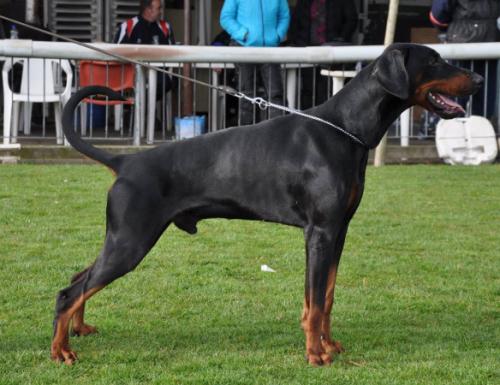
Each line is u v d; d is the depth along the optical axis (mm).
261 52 14656
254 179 6832
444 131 15625
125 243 6703
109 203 6766
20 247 10109
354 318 8070
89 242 10352
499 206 12422
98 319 7941
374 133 6895
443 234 11008
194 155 6859
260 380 6461
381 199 12742
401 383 6406
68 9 19109
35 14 18359
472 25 15344
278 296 8656
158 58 14648
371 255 10078
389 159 15883
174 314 8141
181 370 6680
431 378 6520
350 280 9219
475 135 15547
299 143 6816
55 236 10562
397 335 7559
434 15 15773
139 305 8367
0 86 18438
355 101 6863
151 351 7090
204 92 17266
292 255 10055
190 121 15484
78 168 14555
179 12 19938
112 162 6883
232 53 14656
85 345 7270
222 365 6781
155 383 6398
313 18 17062
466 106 15609
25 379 6473
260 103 7441
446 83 6977
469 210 12195
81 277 7023
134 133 15422
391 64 6719
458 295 8742
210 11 18641
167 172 6805
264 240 10688
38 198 12352
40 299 8453
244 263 9734
